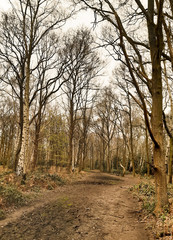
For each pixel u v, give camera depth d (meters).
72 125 20.38
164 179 5.37
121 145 41.62
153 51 5.85
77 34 16.98
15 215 5.97
